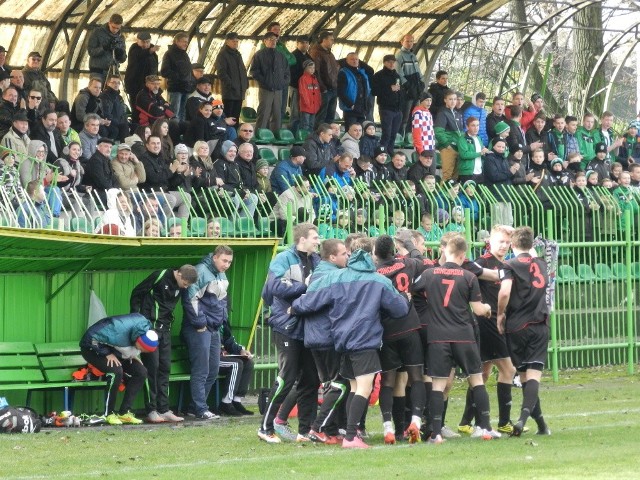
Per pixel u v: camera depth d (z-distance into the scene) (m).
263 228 43.75
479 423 29.98
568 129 59.91
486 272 30.22
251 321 39.50
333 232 42.69
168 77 54.06
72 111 49.62
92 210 39.84
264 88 56.22
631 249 50.28
